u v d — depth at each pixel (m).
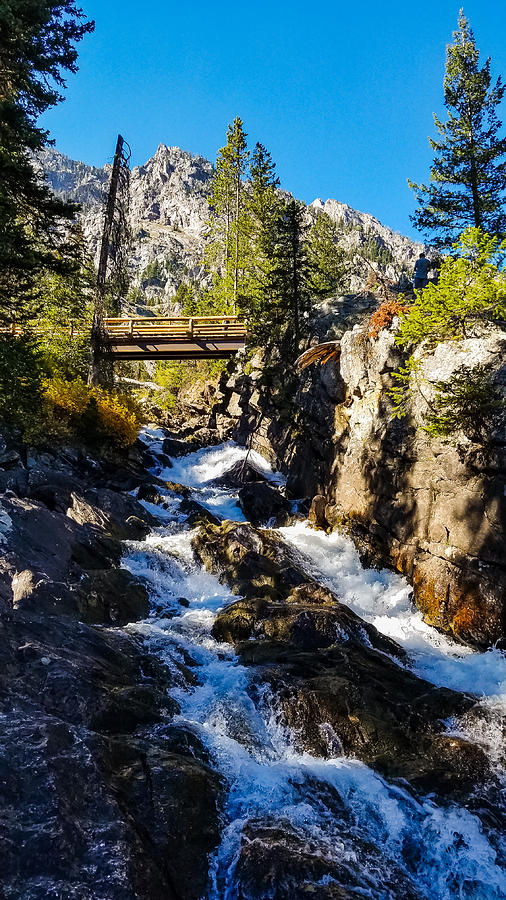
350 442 19.67
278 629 12.09
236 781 8.08
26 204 17.33
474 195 27.41
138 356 31.28
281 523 21.20
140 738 8.08
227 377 39.94
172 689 9.77
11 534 12.23
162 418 43.09
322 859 6.73
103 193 30.34
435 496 14.92
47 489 16.16
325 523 19.88
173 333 30.16
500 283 13.55
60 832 5.86
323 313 29.20
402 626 14.03
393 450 16.86
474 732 9.45
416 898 6.75
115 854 5.94
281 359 30.47
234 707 9.56
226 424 37.84
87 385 25.70
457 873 7.14
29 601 10.30
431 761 8.82
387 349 18.38
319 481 21.84
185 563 15.60
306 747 9.14
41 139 16.27
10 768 6.28
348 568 16.98
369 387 19.25
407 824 7.69
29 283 17.03
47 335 29.03
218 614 13.00
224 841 6.99
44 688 7.93
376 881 6.73
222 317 30.56
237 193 49.59
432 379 15.41
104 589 12.30
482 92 27.17
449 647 13.09
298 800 7.83
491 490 13.07
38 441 19.73
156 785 7.11
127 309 35.56
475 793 8.22
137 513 18.45
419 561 15.02
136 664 9.88
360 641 12.10
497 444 13.00
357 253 187.62
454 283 14.37
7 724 6.90
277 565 15.80
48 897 5.35
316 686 10.02
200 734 8.70
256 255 44.56
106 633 10.66
